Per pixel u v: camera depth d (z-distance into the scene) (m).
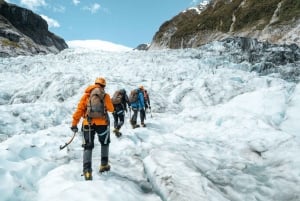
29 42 109.00
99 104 5.39
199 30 95.38
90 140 5.32
